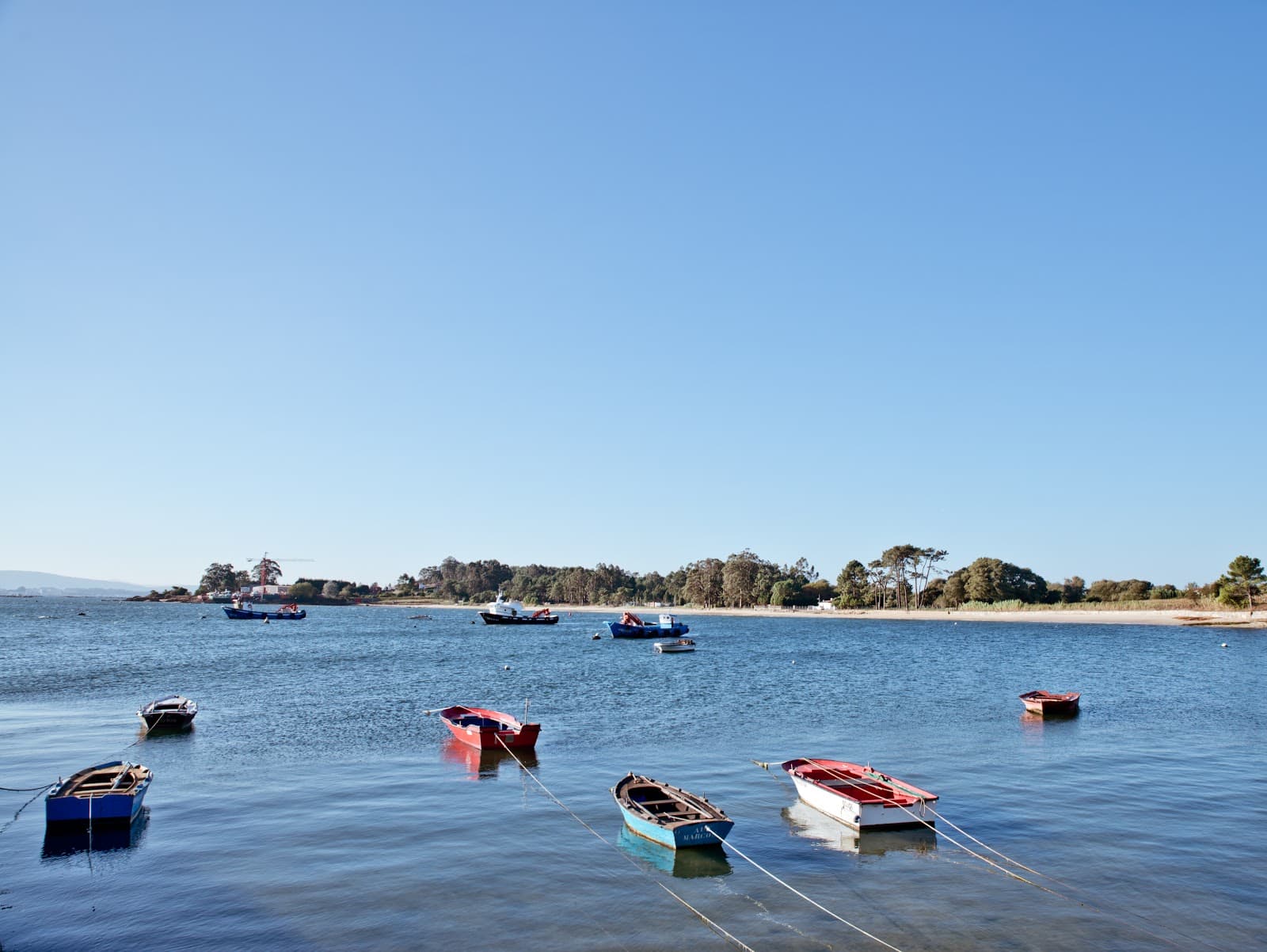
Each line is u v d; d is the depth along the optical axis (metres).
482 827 31.14
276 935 22.09
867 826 30.44
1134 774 39.88
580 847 28.92
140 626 195.12
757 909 23.84
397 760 42.00
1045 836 30.39
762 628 192.00
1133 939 22.16
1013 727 52.78
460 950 21.30
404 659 104.50
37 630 171.62
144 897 24.53
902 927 22.75
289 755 43.28
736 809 33.47
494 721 47.81
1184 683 78.81
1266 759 43.53
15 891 24.94
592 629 192.62
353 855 27.98
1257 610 188.38
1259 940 22.16
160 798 34.94
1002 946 21.67
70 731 50.09
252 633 168.38
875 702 64.00
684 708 60.25
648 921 23.02
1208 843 29.56
